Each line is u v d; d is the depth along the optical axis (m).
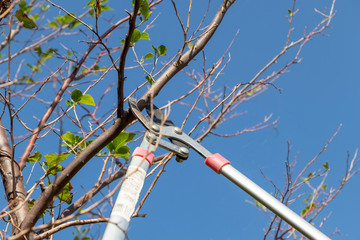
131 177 1.80
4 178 2.39
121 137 2.54
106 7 3.47
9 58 1.88
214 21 2.61
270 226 3.35
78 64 3.18
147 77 2.74
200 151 2.10
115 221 1.64
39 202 2.15
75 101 2.71
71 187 2.65
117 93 2.16
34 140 2.69
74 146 2.67
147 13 2.71
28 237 2.14
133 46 2.75
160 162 2.72
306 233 1.75
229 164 2.00
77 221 2.26
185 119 2.91
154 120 2.24
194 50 2.54
